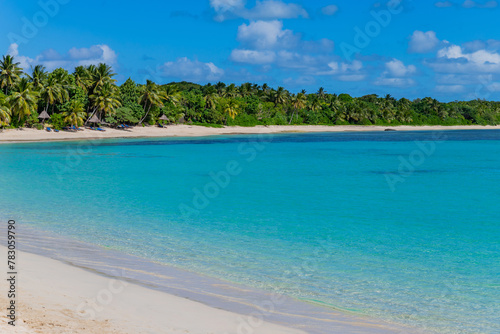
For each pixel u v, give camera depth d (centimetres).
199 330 798
